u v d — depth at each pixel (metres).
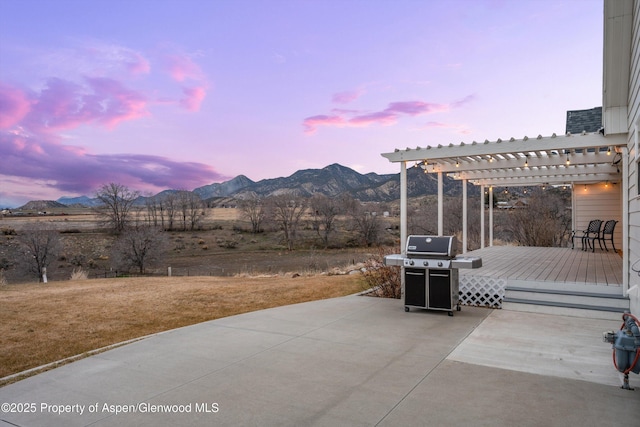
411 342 4.59
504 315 5.95
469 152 7.02
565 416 2.70
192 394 3.20
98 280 13.81
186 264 31.94
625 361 3.11
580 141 6.16
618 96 5.82
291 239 41.81
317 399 3.04
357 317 5.95
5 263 28.42
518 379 3.40
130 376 3.66
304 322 5.68
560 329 5.08
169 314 7.07
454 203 29.94
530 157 8.54
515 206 25.05
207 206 55.88
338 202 43.09
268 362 3.96
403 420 2.66
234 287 10.20
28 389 3.42
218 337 4.97
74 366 3.99
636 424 2.57
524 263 9.41
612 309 5.74
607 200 13.05
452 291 5.95
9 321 6.75
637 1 4.89
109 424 2.71
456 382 3.35
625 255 5.88
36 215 52.78
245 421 2.69
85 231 39.94
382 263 8.21
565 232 21.84
